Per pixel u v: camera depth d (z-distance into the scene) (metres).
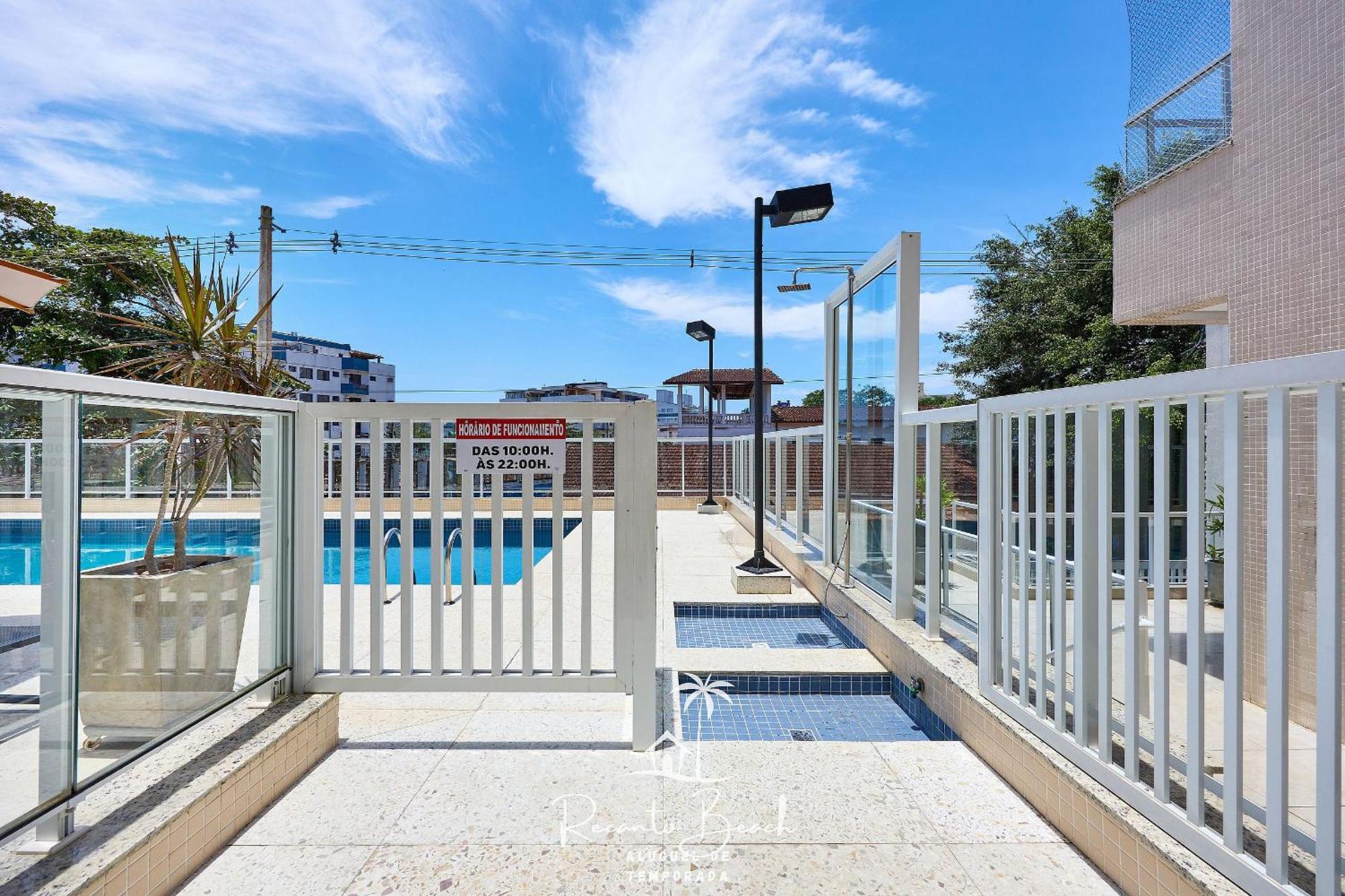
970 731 2.77
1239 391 1.55
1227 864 1.56
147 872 1.69
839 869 1.92
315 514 2.68
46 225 15.77
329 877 1.86
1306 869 1.53
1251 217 3.59
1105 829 1.90
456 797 2.30
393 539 10.75
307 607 2.68
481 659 3.79
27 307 2.22
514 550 10.12
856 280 5.07
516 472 2.65
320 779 2.42
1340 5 3.03
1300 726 2.25
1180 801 1.84
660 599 5.52
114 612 1.94
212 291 3.52
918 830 2.13
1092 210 17.48
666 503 14.49
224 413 2.27
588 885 1.83
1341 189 3.04
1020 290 17.91
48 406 1.62
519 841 2.04
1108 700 1.99
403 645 2.68
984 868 1.93
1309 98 3.21
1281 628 1.45
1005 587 2.60
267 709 2.51
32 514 1.60
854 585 5.03
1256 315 3.55
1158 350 14.05
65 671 1.64
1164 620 1.79
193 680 2.20
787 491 8.18
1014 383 18.16
